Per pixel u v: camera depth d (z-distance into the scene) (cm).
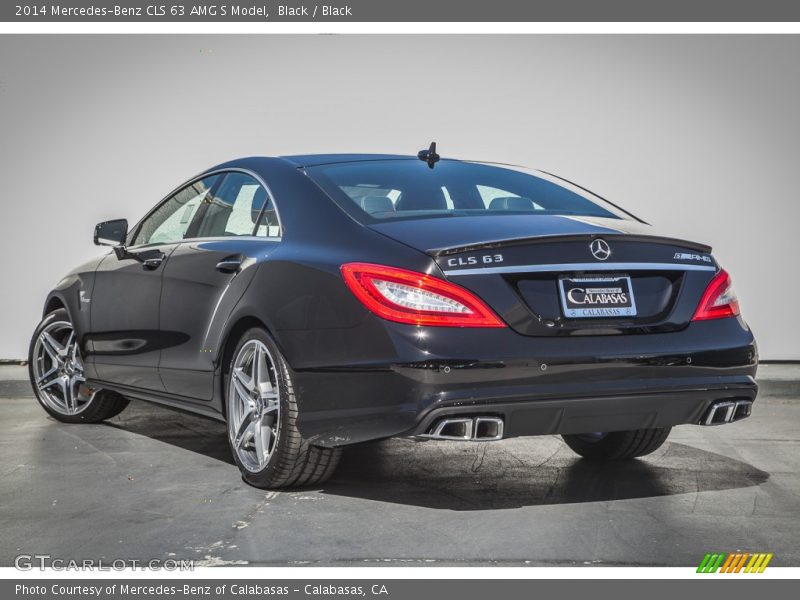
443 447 458
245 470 374
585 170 709
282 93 710
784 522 322
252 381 368
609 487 374
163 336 426
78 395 528
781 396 632
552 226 340
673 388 327
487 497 357
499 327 310
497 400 306
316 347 331
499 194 387
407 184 380
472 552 290
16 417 555
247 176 412
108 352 476
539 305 316
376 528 314
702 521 323
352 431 323
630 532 310
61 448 457
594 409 318
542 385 312
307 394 336
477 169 410
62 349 528
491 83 707
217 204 424
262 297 355
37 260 713
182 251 424
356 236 337
